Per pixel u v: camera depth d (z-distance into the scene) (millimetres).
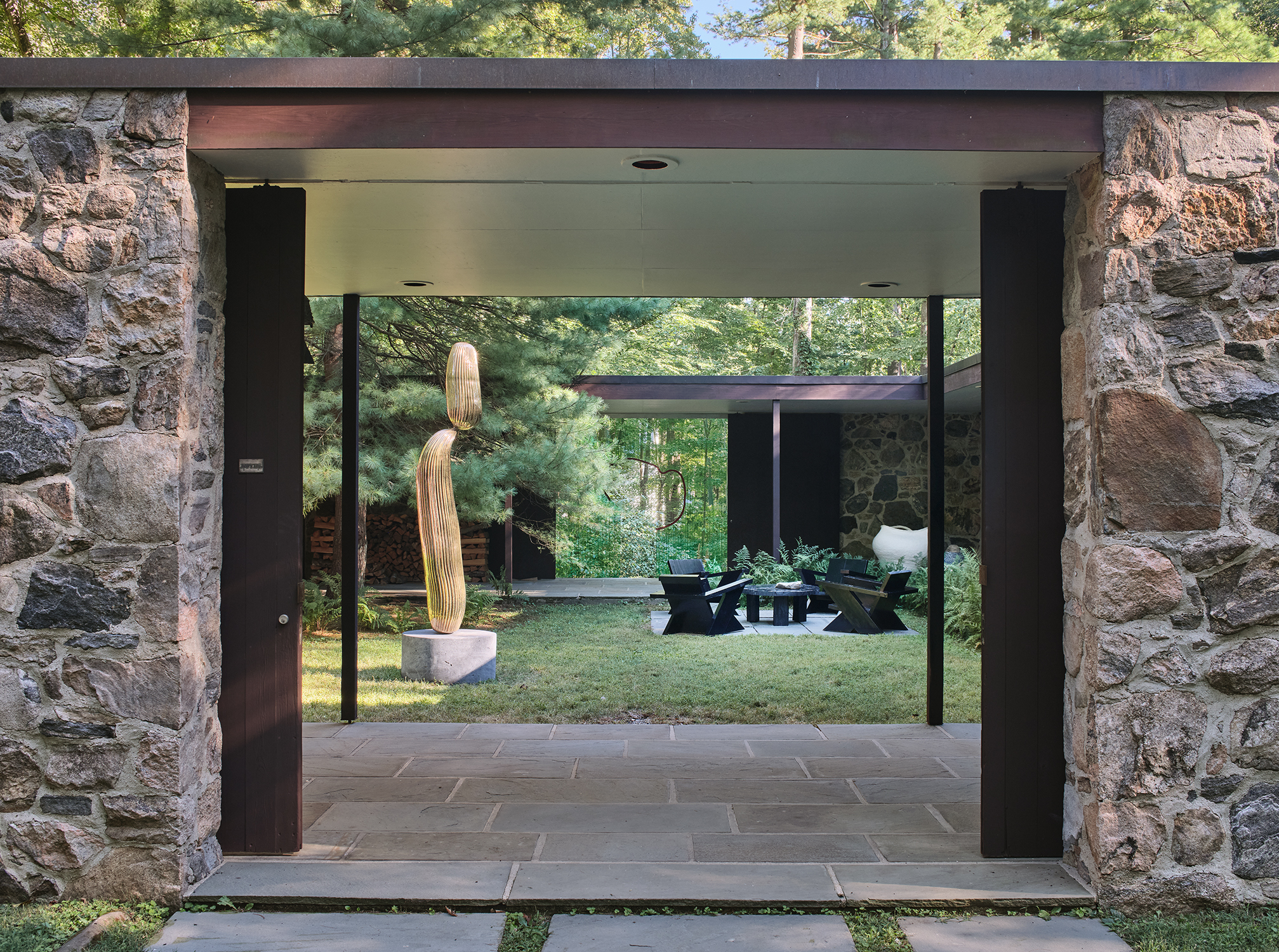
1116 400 2842
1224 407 2834
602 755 4500
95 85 2826
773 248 4109
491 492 8750
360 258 4316
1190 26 11227
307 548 11102
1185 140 2857
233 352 3207
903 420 12445
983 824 3195
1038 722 3184
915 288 4898
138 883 2848
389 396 8406
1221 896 2824
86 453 2824
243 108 2883
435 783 4047
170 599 2822
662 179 3186
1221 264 2848
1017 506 3189
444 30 7809
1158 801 2830
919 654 7254
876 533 12383
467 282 4855
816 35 15570
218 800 3162
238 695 3199
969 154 2902
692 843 3338
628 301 9648
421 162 3016
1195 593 2836
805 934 2699
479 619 9125
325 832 3439
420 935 2686
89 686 2824
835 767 4301
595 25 9797
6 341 2830
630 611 9820
